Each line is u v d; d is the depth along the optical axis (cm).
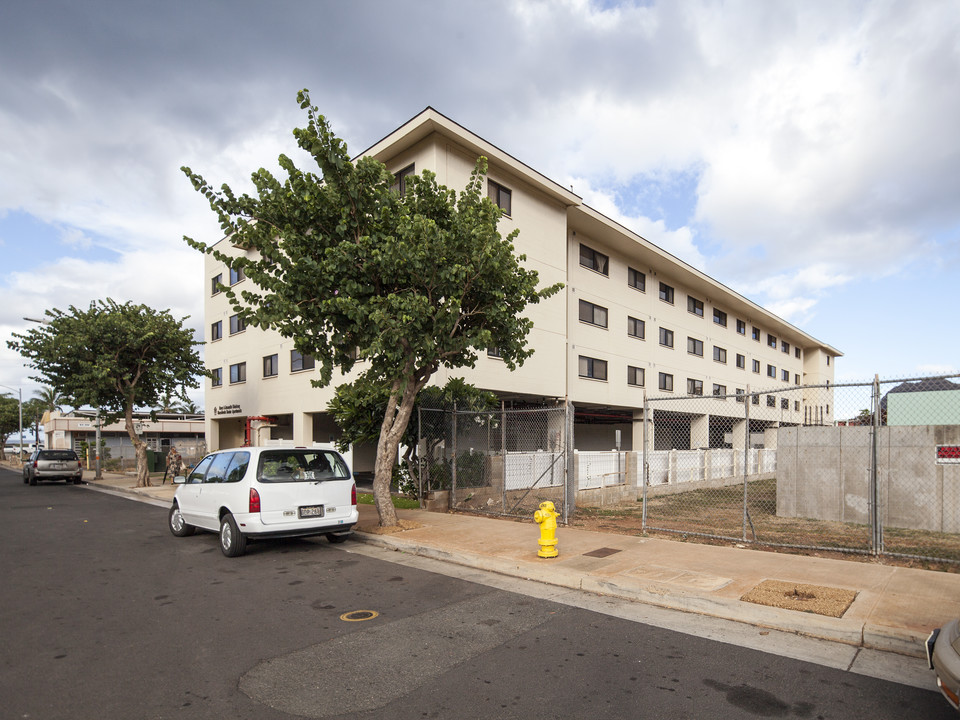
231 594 650
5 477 3181
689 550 809
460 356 1120
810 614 524
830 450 1162
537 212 2034
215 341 2903
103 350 2181
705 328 3312
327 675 429
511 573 736
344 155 941
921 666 443
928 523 1042
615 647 483
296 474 884
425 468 1307
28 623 550
